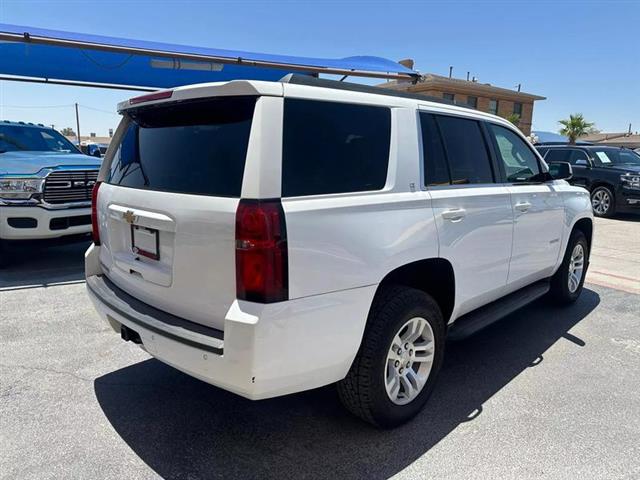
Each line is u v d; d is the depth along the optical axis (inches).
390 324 105.3
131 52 270.4
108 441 108.1
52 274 245.4
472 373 143.7
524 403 126.5
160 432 112.0
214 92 92.3
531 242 159.9
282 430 113.3
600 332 177.5
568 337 172.4
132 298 113.0
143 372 141.3
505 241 144.6
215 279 89.3
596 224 445.7
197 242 91.0
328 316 92.1
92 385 133.2
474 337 172.1
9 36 235.5
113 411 120.4
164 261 100.3
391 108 112.5
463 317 143.6
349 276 95.0
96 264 134.0
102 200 126.2
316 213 90.0
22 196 235.1
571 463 102.5
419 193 113.7
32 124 319.6
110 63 329.7
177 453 104.3
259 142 85.7
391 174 108.1
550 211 169.9
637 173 462.6
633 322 188.4
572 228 189.6
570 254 194.1
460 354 157.5
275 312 84.4
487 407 124.4
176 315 100.1
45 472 97.3
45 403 123.3
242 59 308.3
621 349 162.1
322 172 94.3
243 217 83.4
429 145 121.7
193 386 133.6
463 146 134.6
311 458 103.2
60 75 351.6
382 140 108.5
